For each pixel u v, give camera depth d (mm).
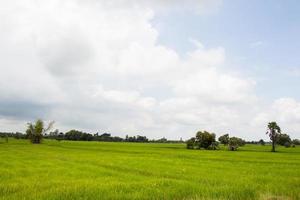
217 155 80000
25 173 33781
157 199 19891
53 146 117875
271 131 138375
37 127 153750
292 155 87500
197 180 29703
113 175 32969
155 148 124188
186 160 58531
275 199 20422
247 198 20594
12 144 126500
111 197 19984
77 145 132625
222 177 32188
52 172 35062
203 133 139875
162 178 30391
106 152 83938
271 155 85375
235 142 134625
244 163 53750
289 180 30062
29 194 21000
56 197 19703
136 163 48688
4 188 23266
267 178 31438
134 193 21297
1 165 42344
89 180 28312
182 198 20562
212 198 20484
